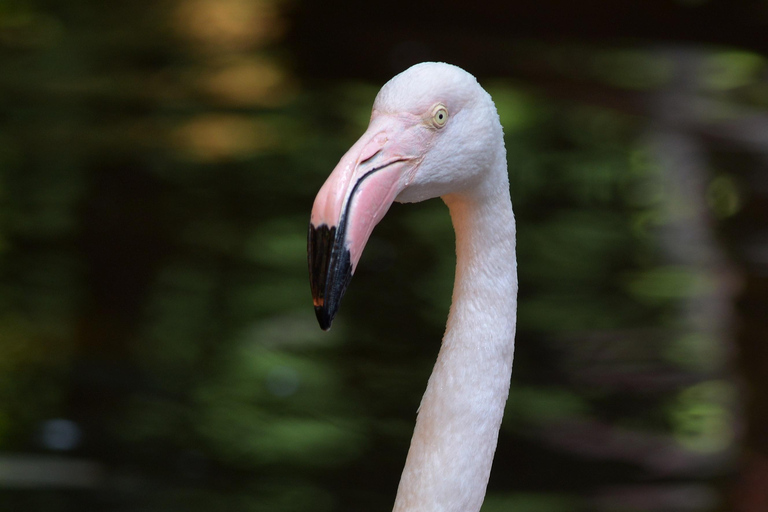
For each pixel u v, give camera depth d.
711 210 13.79
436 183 3.21
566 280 11.34
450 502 3.29
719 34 21.75
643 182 15.05
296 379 9.03
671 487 7.45
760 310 10.47
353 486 7.38
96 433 8.06
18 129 16.69
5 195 13.70
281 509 7.00
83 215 13.07
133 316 10.25
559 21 21.73
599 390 8.96
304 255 12.09
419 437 3.37
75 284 10.96
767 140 16.59
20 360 9.16
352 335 9.94
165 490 7.26
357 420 8.34
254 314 10.39
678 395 8.85
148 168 15.12
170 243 12.33
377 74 20.58
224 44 22.44
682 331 10.06
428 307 10.64
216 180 14.72
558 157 16.22
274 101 19.03
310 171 15.23
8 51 21.62
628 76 20.11
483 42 21.33
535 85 19.61
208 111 18.27
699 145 16.59
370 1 22.00
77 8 24.64
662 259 12.08
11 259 11.61
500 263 3.38
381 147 3.12
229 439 8.05
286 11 22.59
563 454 7.94
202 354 9.51
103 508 6.86
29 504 6.94
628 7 21.64
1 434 7.94
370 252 12.34
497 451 8.03
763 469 7.57
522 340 9.90
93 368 9.14
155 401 8.61
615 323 10.27
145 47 22.19
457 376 3.34
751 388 8.83
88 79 19.89
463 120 3.20
